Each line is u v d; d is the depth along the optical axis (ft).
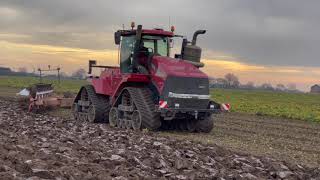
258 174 29.84
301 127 69.46
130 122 54.90
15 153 25.75
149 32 56.08
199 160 32.63
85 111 66.13
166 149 36.11
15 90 162.81
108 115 62.95
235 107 111.24
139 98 53.67
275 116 90.79
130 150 34.45
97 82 62.64
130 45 57.41
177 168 28.96
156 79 53.52
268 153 41.37
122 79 56.80
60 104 74.74
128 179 23.71
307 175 30.76
